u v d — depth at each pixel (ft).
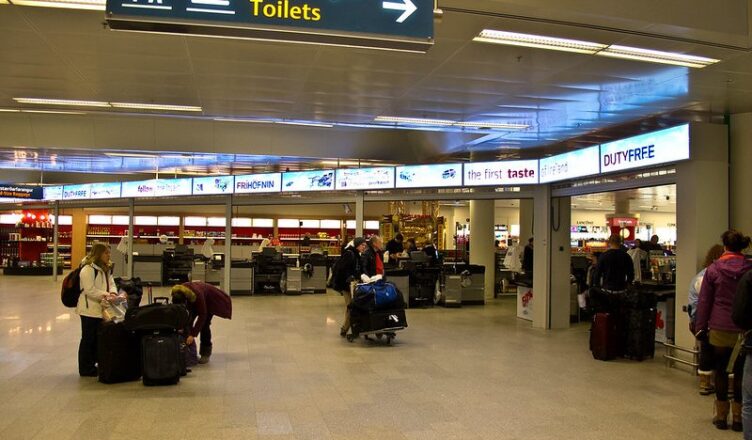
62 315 36.24
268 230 82.64
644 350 24.73
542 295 34.09
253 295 50.67
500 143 38.37
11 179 71.31
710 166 23.15
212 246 59.67
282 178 46.96
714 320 15.89
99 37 17.71
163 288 55.62
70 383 19.70
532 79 21.81
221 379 20.48
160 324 19.53
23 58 19.90
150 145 45.65
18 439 14.14
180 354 20.17
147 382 19.38
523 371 22.47
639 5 15.56
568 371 22.58
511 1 14.53
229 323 34.14
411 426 15.55
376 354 25.39
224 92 24.39
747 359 12.46
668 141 23.84
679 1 15.92
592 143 37.27
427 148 46.73
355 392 18.94
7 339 27.86
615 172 27.53
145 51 19.06
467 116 28.68
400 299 27.94
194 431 14.87
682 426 15.97
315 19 10.39
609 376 21.84
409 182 40.06
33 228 79.71
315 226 83.35
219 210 82.33
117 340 19.70
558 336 31.01
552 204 34.68
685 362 22.11
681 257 23.57
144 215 80.38
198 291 22.08
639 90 22.95
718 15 16.37
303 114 28.66
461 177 37.42
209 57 19.63
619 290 25.70
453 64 20.04
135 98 25.64
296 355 24.90
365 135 48.49
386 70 20.94
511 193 36.65
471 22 15.93
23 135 43.93
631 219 88.79
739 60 18.93
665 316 28.43
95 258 20.81
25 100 26.20
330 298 48.52
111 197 58.18
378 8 10.60
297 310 40.42
